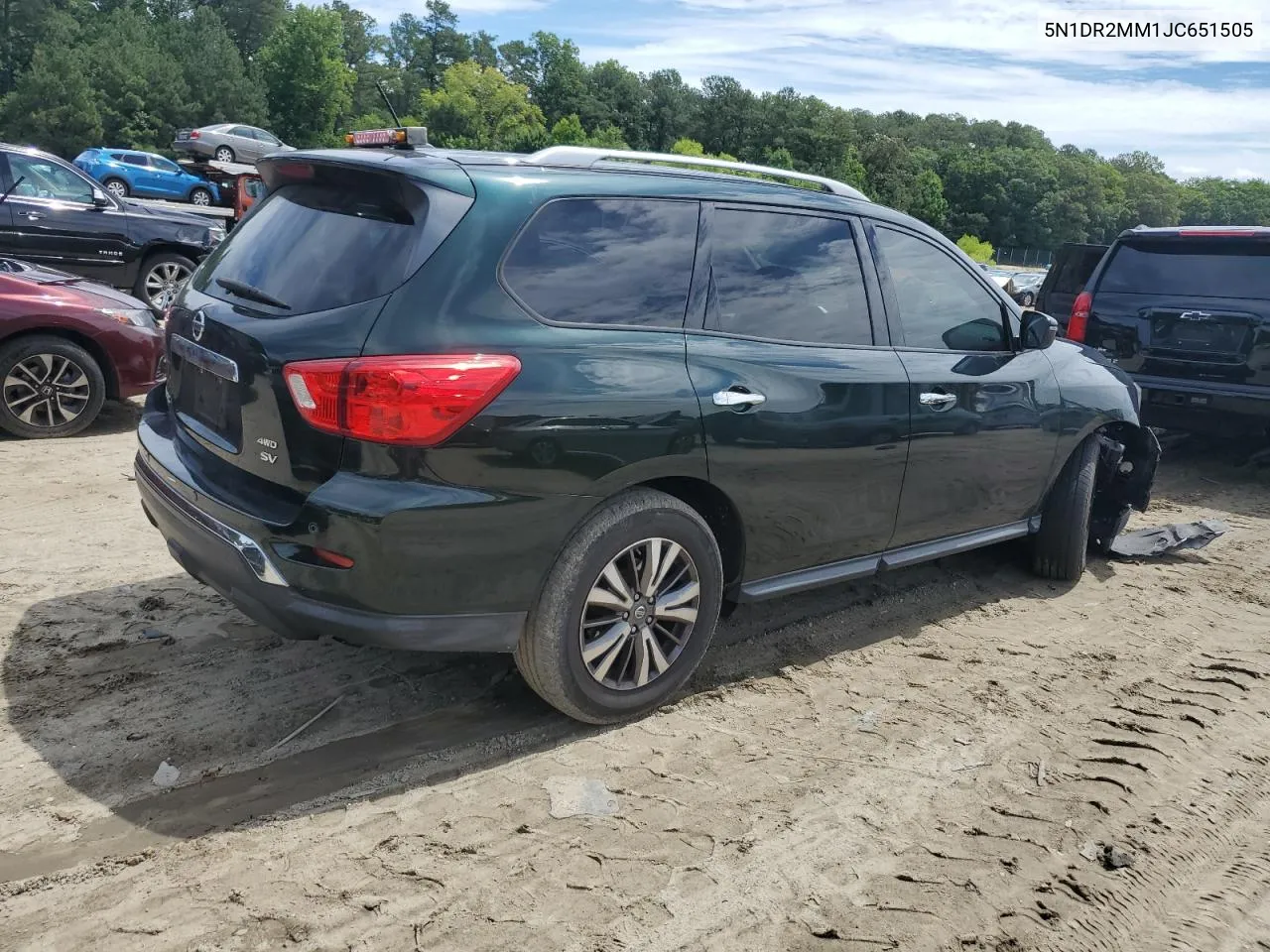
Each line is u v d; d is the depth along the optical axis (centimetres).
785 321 361
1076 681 399
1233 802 320
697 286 338
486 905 248
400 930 238
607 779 307
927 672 399
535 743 326
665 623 343
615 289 317
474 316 285
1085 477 495
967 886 269
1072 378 481
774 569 370
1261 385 703
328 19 9525
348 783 297
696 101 15725
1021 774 326
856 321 387
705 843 279
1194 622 473
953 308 432
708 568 341
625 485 311
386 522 272
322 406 274
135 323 713
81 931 232
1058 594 500
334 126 10156
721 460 331
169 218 1122
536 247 302
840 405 365
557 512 297
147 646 377
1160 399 746
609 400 301
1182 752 348
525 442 287
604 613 324
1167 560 567
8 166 1011
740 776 314
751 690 373
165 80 8719
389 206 296
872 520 392
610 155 336
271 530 284
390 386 270
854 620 450
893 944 245
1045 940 250
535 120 13625
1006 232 18938
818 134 15088
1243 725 372
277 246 316
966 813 302
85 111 8238
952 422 411
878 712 362
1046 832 296
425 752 317
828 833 288
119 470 613
